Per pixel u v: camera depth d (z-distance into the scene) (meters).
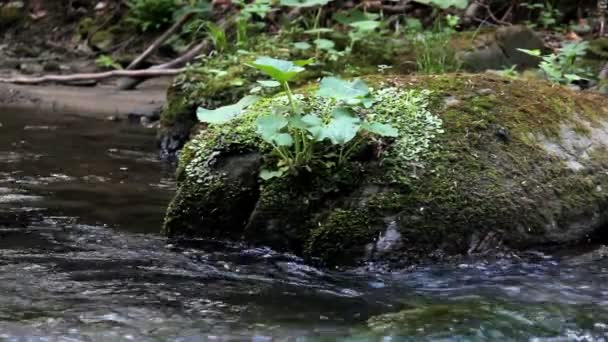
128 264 3.40
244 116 3.96
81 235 3.82
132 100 9.09
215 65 6.67
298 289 3.17
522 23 8.83
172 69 9.12
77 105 8.66
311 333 2.66
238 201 3.77
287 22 7.90
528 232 3.65
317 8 9.02
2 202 4.39
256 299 3.02
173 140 6.32
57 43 13.23
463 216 3.53
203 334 2.62
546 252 3.70
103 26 12.76
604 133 4.18
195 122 6.29
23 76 10.72
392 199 3.52
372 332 2.68
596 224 3.86
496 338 2.68
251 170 3.77
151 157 6.05
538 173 3.79
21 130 6.93
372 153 3.67
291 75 3.40
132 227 4.01
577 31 8.53
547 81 4.77
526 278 3.38
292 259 3.56
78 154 5.98
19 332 2.56
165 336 2.59
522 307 3.00
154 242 3.76
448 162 3.66
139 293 3.02
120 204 4.50
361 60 6.50
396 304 3.01
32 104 8.62
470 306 2.99
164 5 11.88
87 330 2.61
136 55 11.44
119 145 6.50
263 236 3.66
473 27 9.15
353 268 3.45
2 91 9.27
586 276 3.42
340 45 6.80
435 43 6.74
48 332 2.57
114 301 2.91
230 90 6.16
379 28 7.54
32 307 2.80
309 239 3.55
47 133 6.86
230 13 10.51
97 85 10.15
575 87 6.02
